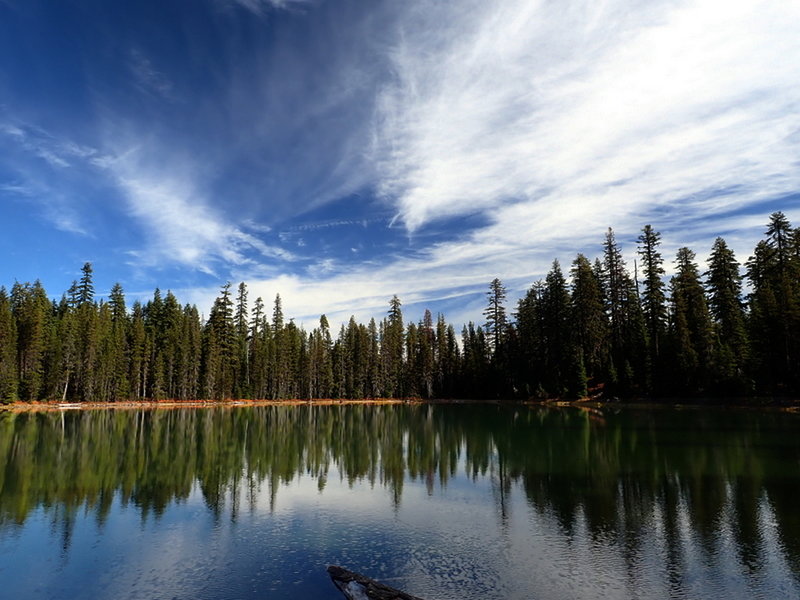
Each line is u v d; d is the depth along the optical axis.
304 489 21.14
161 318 95.06
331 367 108.69
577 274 72.12
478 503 18.47
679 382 54.31
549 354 76.12
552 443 32.50
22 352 72.69
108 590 11.40
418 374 108.31
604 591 11.10
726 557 12.88
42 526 16.08
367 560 13.02
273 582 11.73
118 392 79.75
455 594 11.03
